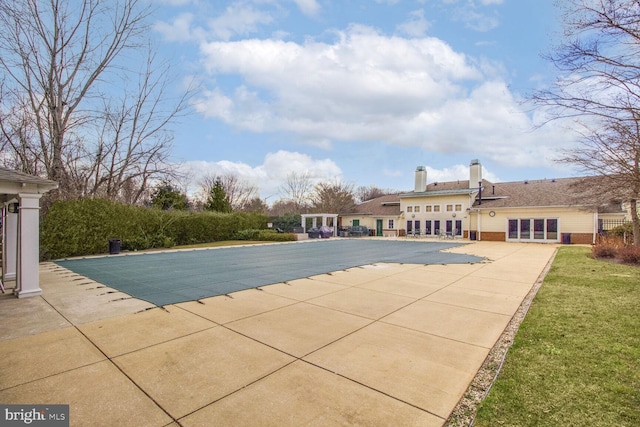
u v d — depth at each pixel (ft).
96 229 50.93
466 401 9.20
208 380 10.30
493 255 47.16
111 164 64.95
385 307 18.83
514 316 17.30
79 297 21.16
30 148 54.65
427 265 35.99
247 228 88.58
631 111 16.52
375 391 9.68
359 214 111.96
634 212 43.32
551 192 78.43
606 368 10.89
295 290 23.20
